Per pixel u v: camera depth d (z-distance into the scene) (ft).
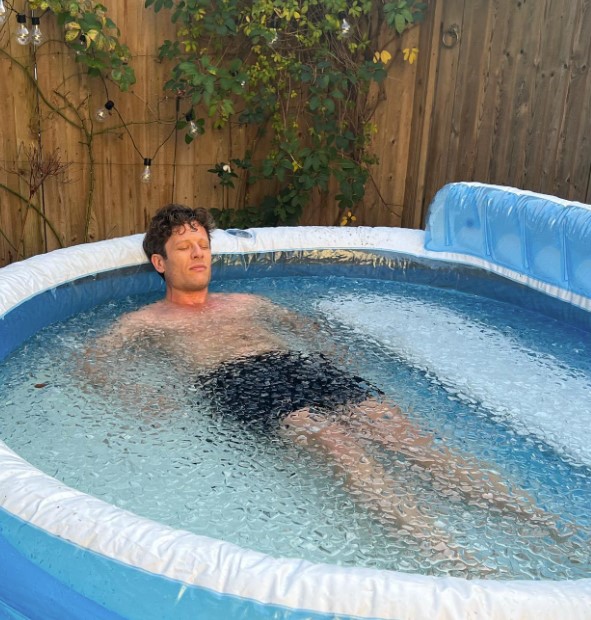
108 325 8.81
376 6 14.60
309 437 6.22
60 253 9.91
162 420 6.41
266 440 6.15
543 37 13.44
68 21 12.46
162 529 3.84
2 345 7.70
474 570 4.74
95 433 6.19
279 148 14.88
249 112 14.16
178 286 8.89
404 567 4.74
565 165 13.57
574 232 9.28
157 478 5.58
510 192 10.64
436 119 15.05
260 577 3.49
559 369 8.05
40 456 5.82
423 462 5.96
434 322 9.47
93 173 13.99
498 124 14.37
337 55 14.66
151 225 8.94
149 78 13.89
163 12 13.64
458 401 7.11
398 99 15.07
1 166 13.33
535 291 10.04
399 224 15.79
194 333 8.25
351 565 4.72
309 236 11.86
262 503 5.33
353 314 9.62
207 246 8.85
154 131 14.20
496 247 10.69
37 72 13.06
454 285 11.25
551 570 4.77
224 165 14.21
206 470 5.70
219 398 6.82
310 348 8.15
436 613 3.31
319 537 4.99
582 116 13.16
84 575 3.62
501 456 6.14
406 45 14.74
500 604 3.34
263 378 7.27
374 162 15.29
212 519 5.14
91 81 13.50
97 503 4.06
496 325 9.46
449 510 5.35
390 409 6.81
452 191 11.39
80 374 7.31
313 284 11.15
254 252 11.46
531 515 5.35
